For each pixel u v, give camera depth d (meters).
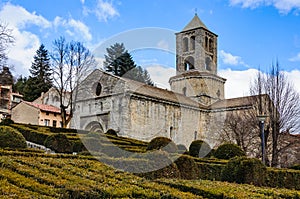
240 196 9.19
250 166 14.30
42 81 70.06
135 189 9.15
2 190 7.39
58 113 52.62
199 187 9.80
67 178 9.49
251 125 34.91
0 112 63.72
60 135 23.53
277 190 11.59
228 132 38.19
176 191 9.48
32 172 9.57
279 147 31.92
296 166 21.92
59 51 50.34
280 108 31.44
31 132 27.22
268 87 32.41
